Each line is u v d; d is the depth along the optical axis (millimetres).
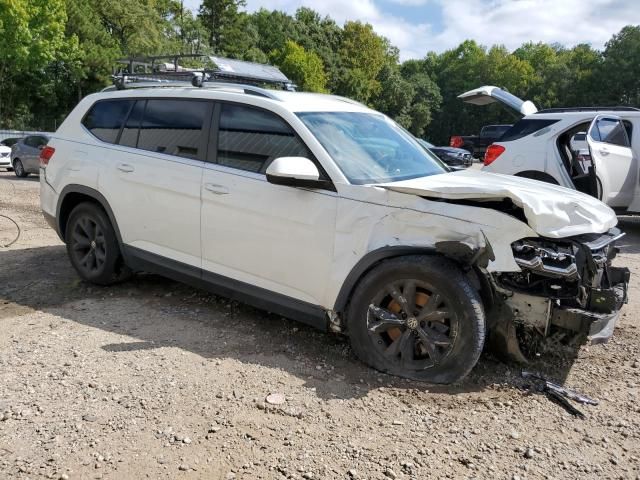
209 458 2713
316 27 81688
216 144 4371
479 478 2633
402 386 3492
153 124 4848
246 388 3406
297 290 3947
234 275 4273
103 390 3330
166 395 3287
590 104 70875
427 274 3412
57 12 32656
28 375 3500
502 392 3469
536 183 4148
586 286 3350
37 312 4660
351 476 2615
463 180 3912
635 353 4137
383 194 3592
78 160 5266
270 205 3961
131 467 2629
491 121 83875
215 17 70750
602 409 3314
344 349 4027
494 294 3443
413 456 2785
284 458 2732
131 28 43656
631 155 8766
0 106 39781
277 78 5926
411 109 82625
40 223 8852
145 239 4816
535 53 91375
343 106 4586
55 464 2639
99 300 4992
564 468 2734
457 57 98125
